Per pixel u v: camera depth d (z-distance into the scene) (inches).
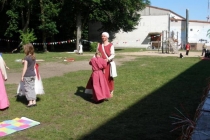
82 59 821.9
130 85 384.8
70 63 703.1
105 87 288.4
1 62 263.9
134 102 288.7
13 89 361.7
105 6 1314.0
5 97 263.7
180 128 205.5
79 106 273.3
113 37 1867.6
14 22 1235.2
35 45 1450.5
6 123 220.5
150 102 288.2
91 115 244.2
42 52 1214.3
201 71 534.9
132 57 916.0
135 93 333.1
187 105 275.4
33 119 233.3
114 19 1359.5
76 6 1255.5
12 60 766.5
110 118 235.1
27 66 266.8
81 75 481.7
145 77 456.4
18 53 1133.1
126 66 628.7
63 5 1258.6
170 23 1740.9
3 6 1228.5
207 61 767.7
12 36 1333.7
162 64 672.4
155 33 1754.4
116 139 188.2
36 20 1358.3
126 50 1483.8
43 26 1228.5
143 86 377.1
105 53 291.4
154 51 1391.5
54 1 1285.7
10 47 1489.9
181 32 1728.6
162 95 321.1
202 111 141.1
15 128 209.3
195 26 1691.7
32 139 189.8
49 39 1514.5
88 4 1237.7
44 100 295.9
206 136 114.0
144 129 207.2
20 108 266.1
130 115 243.3
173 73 505.0
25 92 272.7
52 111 255.9
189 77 455.8
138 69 564.7
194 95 319.0
